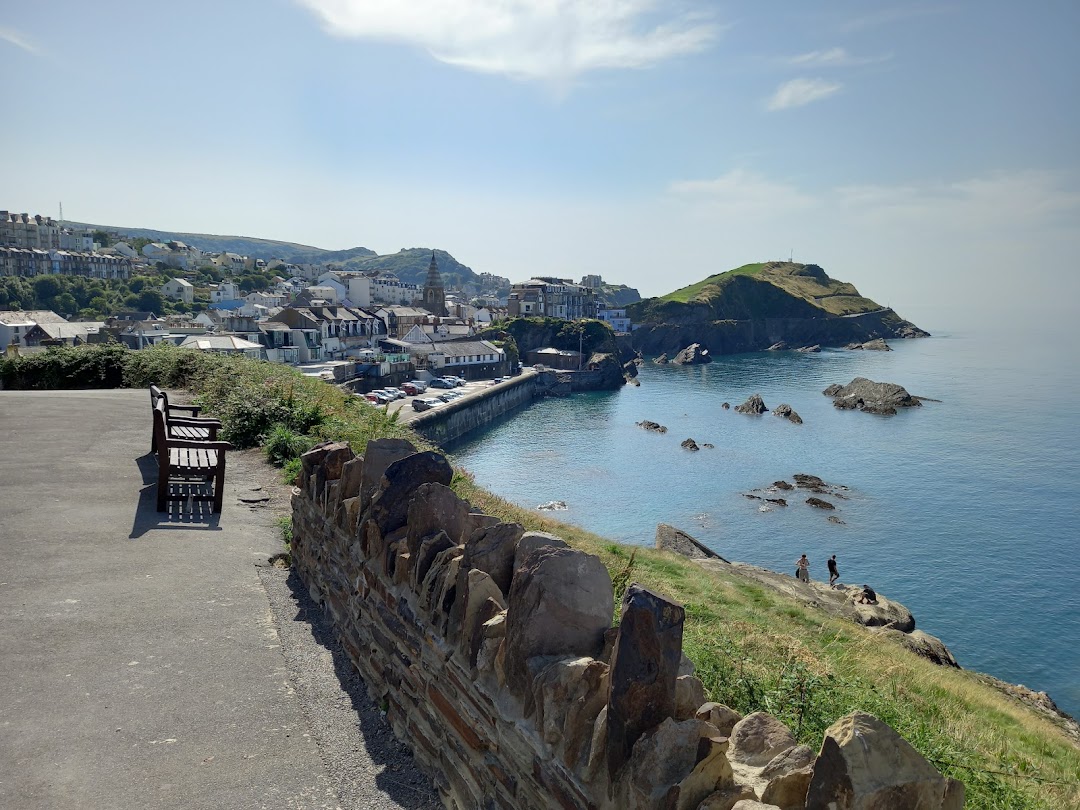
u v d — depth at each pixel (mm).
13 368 22562
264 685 5746
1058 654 30875
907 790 2549
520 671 3723
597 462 63406
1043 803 7805
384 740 5172
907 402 92875
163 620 6695
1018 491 54844
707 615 13828
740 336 180875
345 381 77500
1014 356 178500
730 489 54938
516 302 167500
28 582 7262
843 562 40750
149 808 4270
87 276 157000
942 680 13734
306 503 7809
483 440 73688
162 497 9750
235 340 82688
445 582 4543
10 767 4516
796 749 3127
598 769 3174
